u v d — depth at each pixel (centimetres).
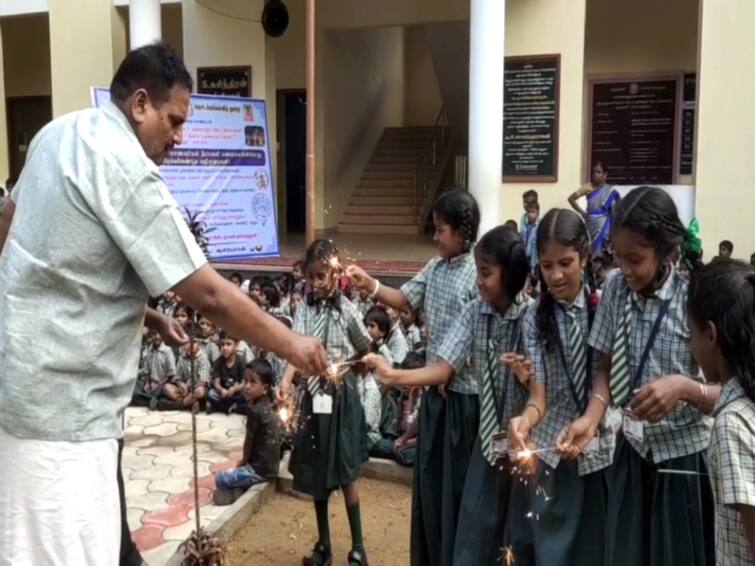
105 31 1177
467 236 306
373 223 1402
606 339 237
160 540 361
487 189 869
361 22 1279
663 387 199
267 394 425
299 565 355
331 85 1384
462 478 290
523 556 253
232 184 999
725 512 166
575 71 967
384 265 945
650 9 1140
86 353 174
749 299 163
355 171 1514
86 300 175
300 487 349
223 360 585
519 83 986
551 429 250
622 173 1177
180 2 1170
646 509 231
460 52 1298
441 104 1755
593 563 241
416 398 474
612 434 236
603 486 240
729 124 899
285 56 1377
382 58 1628
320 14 1308
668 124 1153
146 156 179
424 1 1227
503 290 264
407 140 1603
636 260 219
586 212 895
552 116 979
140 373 605
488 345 270
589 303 248
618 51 1162
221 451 491
